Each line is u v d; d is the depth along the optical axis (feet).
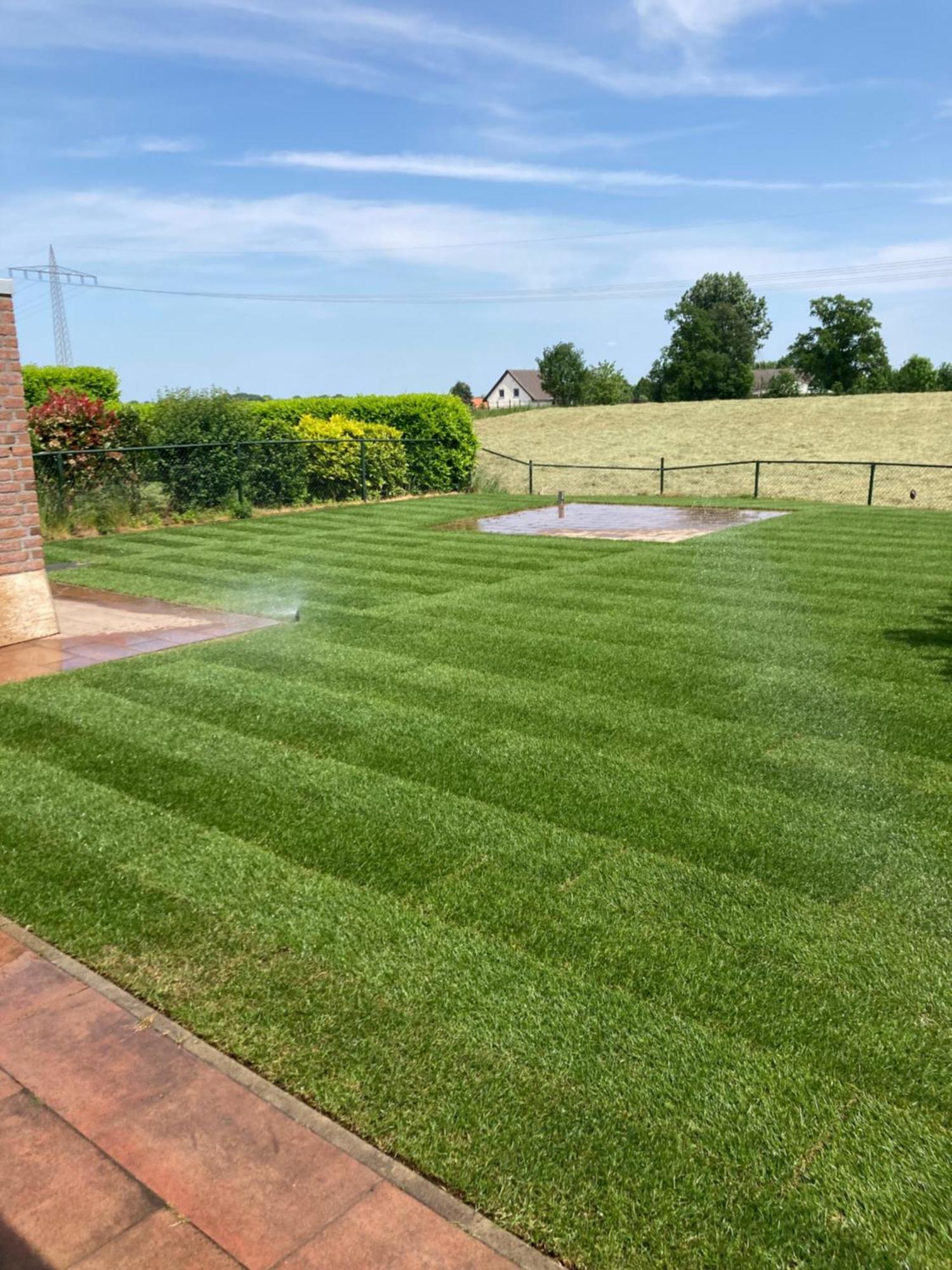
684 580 30.71
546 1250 6.38
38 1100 7.87
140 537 42.14
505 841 12.34
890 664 20.61
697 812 13.19
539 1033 8.57
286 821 13.00
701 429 126.62
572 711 17.54
